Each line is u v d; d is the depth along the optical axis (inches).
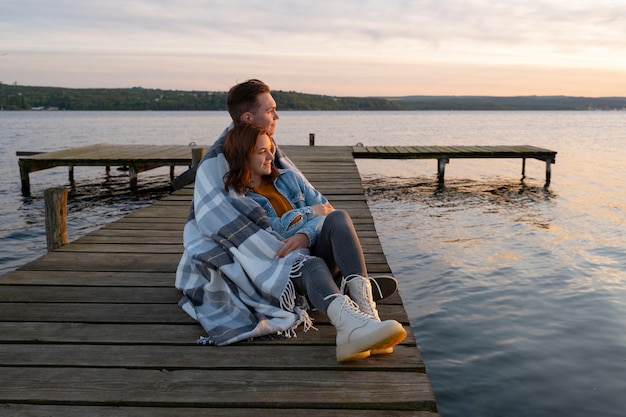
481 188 657.0
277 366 97.5
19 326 116.3
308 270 105.1
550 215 470.9
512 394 162.4
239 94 119.6
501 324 220.1
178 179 375.2
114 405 86.1
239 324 110.3
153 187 662.5
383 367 96.8
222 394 88.4
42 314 123.1
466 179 748.6
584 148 1293.1
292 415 83.2
